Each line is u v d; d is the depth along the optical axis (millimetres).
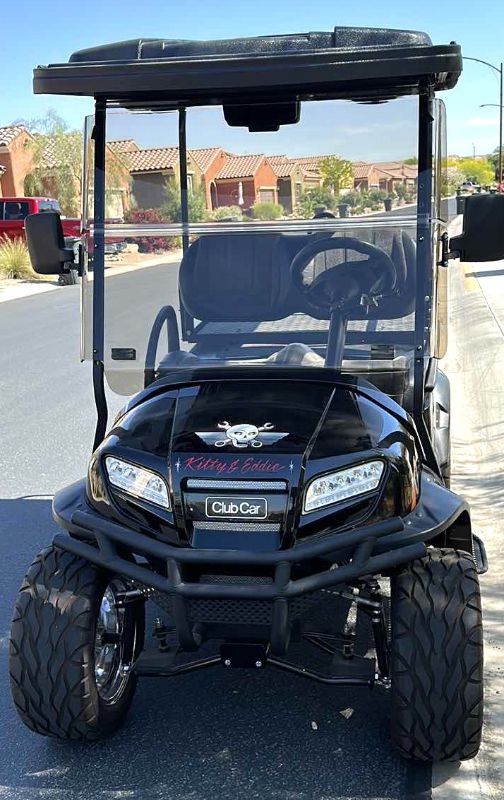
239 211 3609
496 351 8867
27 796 2904
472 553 3131
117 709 3148
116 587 3203
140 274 3568
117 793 2904
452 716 2730
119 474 2947
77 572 2967
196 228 3559
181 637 2799
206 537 2807
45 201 24516
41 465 6402
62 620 2887
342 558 2775
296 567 2811
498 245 3078
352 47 3037
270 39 3172
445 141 3514
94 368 3582
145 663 3049
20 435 7234
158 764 3039
